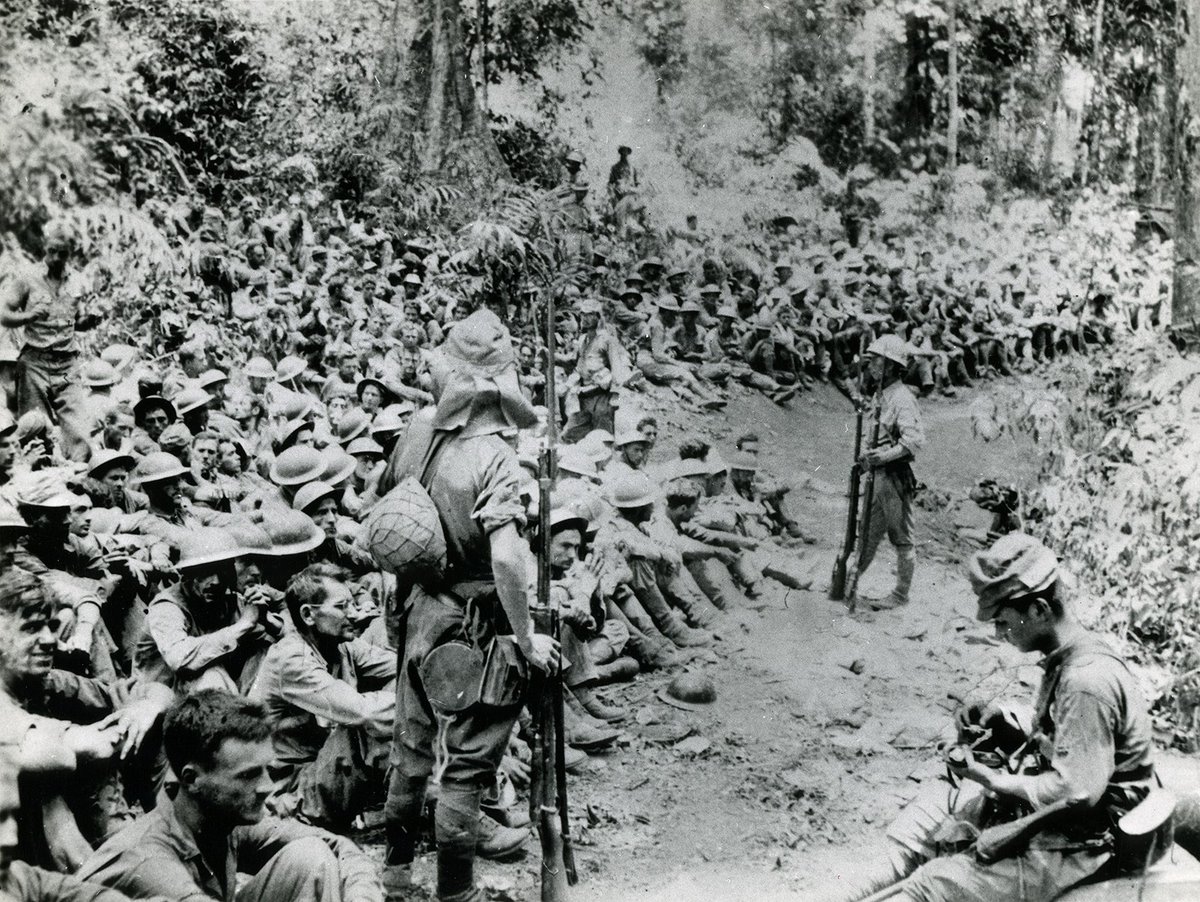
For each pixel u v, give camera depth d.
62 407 8.02
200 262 9.10
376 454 8.58
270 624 6.82
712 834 7.54
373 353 9.44
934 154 11.30
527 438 8.49
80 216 8.64
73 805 6.37
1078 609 9.66
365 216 9.94
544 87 10.48
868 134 11.14
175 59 9.23
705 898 7.16
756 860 7.40
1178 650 9.37
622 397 9.97
